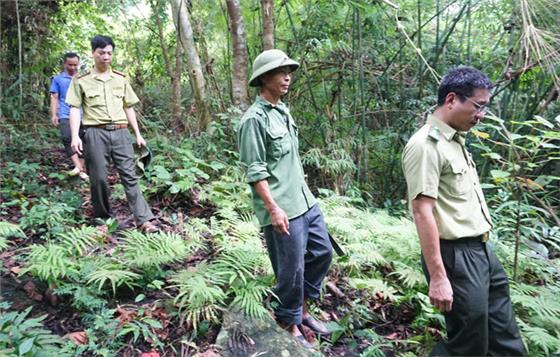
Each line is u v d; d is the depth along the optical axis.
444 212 2.31
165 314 2.90
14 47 8.93
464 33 6.29
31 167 5.52
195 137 6.44
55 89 6.04
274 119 2.79
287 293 2.83
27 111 8.41
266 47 6.17
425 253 2.25
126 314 2.84
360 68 6.02
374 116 6.79
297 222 2.78
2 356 2.21
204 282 2.91
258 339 2.73
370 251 3.74
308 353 2.74
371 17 6.11
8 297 2.93
